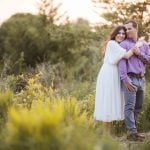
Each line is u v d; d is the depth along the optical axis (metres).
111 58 8.63
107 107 8.73
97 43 19.92
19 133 4.99
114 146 5.27
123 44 8.67
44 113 5.16
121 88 8.75
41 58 26.23
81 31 24.61
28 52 26.30
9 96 8.52
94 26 19.45
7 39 26.41
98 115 8.80
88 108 9.88
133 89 8.45
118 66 8.69
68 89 15.43
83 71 22.00
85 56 23.05
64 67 20.94
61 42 25.47
